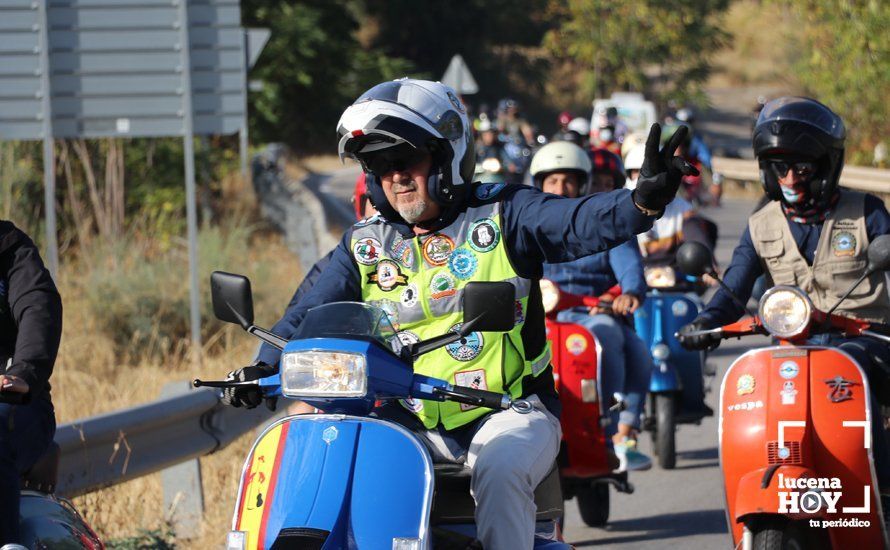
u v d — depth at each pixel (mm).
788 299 14445
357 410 11258
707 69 139750
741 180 91188
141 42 32344
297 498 10766
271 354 12688
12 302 12500
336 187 92812
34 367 11914
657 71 164250
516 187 12438
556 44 141375
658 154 10750
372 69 141875
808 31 73625
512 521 11406
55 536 12281
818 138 15578
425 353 11438
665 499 22625
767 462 14414
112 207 41781
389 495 10742
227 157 61438
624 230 11227
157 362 29812
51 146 32906
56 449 13117
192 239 31172
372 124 11797
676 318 25016
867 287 16141
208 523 18906
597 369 18984
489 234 12258
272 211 53625
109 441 16859
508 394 12344
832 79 72312
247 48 49062
